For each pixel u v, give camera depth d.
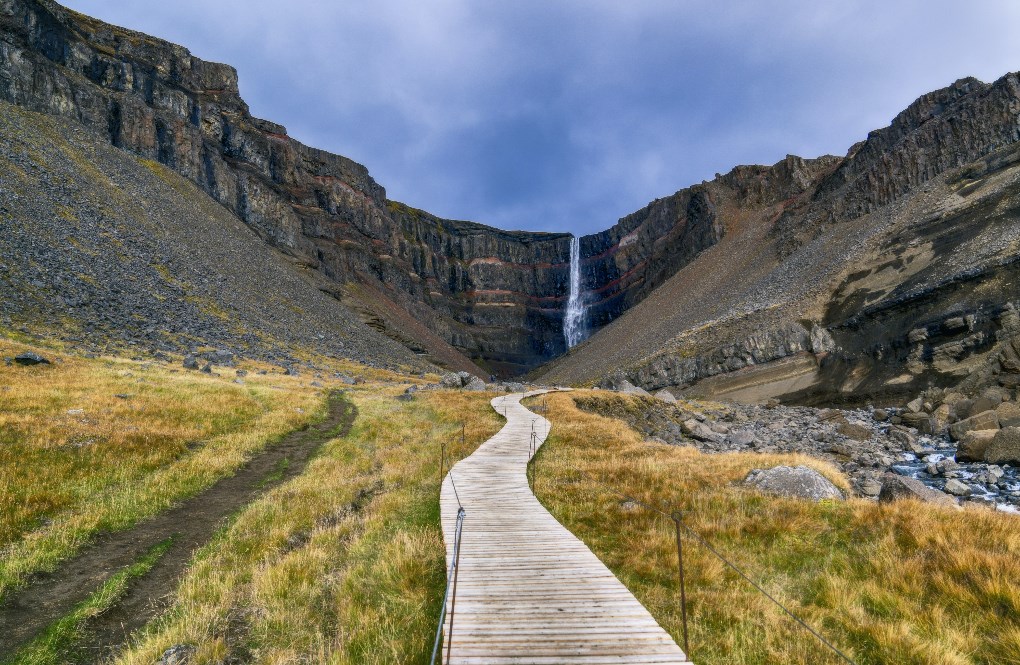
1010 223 66.62
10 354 28.59
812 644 6.93
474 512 12.88
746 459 16.97
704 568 9.31
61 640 8.18
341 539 12.20
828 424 46.72
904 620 7.17
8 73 89.12
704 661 6.70
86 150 86.69
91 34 120.25
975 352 54.25
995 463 27.19
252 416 27.89
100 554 11.52
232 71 163.50
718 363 86.75
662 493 13.86
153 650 7.57
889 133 131.38
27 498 13.10
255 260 103.00
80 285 48.84
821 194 143.50
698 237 192.75
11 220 51.12
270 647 7.75
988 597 7.36
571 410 35.50
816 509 11.54
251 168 156.12
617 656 6.31
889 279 77.50
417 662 6.84
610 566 9.89
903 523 9.96
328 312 108.12
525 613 7.48
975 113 101.75
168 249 75.00
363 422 30.36
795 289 97.25
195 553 11.71
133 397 25.72
